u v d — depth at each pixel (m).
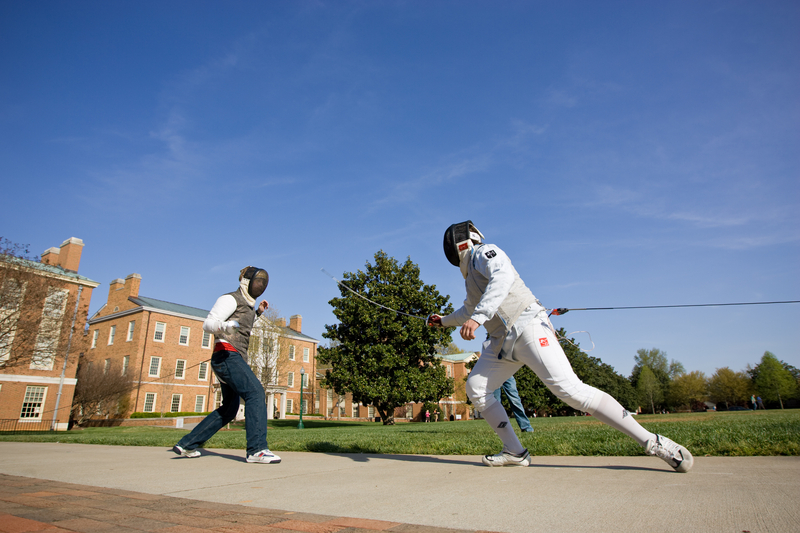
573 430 6.23
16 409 26.08
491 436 5.53
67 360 28.05
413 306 26.06
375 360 24.89
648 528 1.43
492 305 3.00
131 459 4.35
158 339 36.66
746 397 70.31
